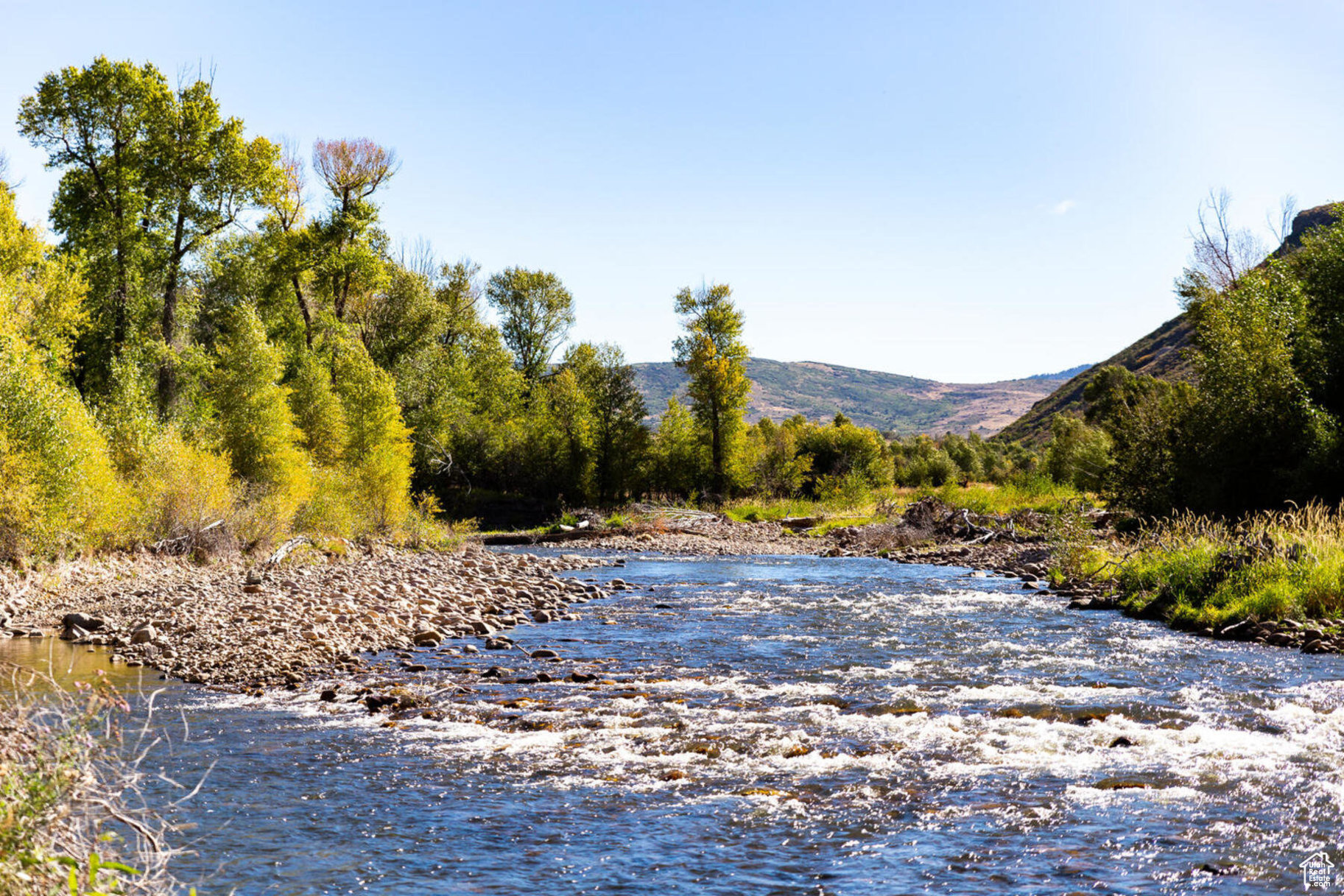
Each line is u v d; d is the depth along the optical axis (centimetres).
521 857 571
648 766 770
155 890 395
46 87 3369
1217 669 1190
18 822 349
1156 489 2656
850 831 616
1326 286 2467
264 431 2947
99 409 2862
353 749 820
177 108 3606
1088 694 1045
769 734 875
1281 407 2314
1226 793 689
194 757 788
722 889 523
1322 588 1484
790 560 3369
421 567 2380
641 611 1856
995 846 587
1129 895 511
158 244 3628
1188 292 3391
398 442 3766
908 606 1914
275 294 4519
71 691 1000
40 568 1756
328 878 534
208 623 1412
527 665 1255
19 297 2669
